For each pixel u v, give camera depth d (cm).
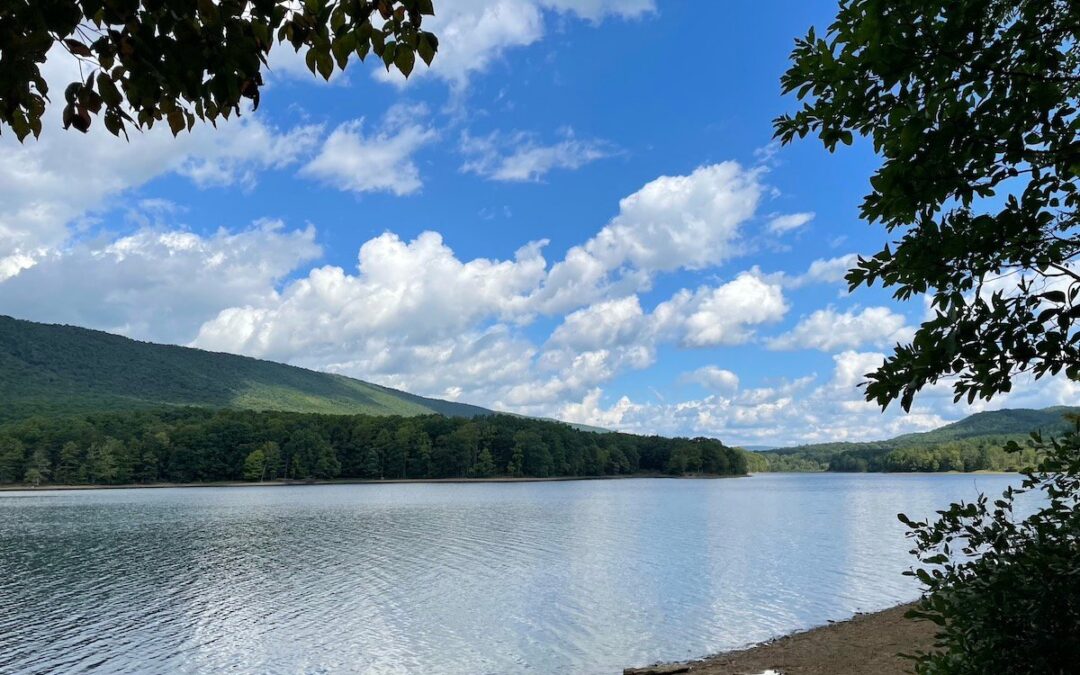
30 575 2995
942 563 342
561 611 2241
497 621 2112
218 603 2411
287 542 4097
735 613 2206
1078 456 319
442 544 3978
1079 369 238
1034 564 304
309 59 273
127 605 2389
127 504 7588
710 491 10800
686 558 3397
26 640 1941
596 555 3519
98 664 1719
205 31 236
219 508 6931
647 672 1489
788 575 2891
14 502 7962
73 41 238
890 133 265
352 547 3862
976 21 234
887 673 1355
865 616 2066
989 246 255
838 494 9600
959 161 246
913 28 238
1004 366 246
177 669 1678
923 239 263
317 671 1656
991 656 303
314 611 2275
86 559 3459
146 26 227
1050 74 250
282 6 248
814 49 287
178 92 243
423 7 264
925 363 253
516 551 3666
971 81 247
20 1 214
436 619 2145
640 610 2252
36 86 246
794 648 1686
